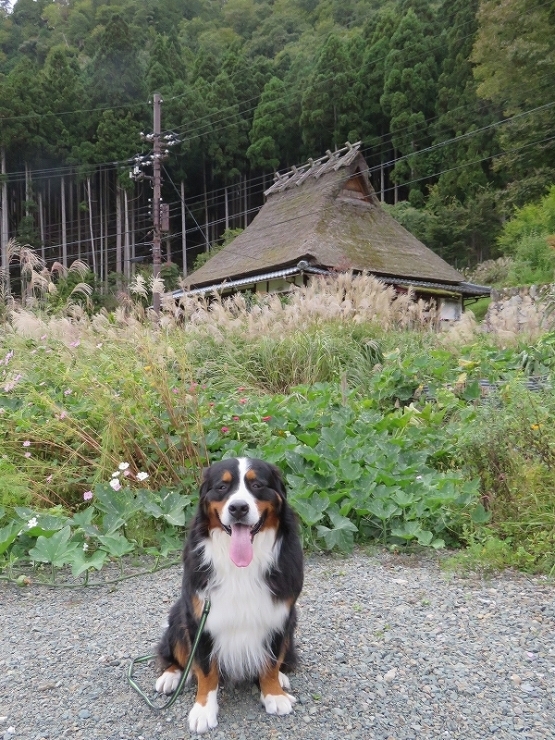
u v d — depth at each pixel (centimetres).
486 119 3541
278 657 264
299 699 268
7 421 576
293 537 277
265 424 582
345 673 287
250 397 698
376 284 1074
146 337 631
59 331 716
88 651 315
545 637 315
